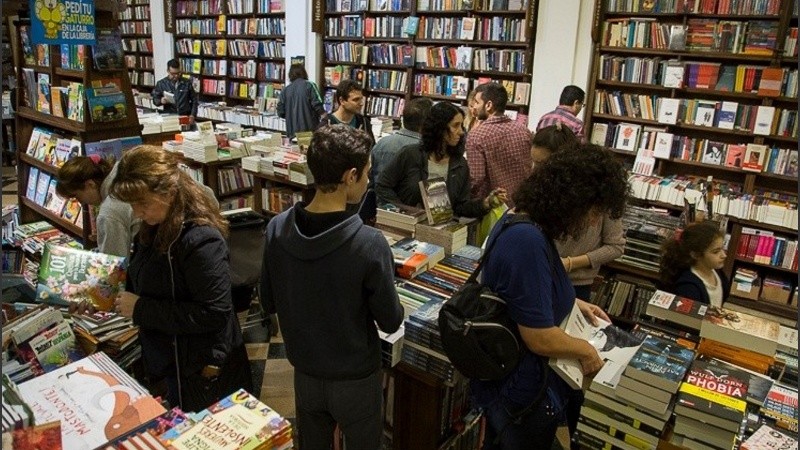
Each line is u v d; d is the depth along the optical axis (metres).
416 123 2.82
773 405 1.51
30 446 0.99
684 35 4.43
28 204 3.93
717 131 4.45
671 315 1.87
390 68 6.63
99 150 3.12
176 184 1.60
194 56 8.99
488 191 3.24
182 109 7.50
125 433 1.19
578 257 2.32
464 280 2.16
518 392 1.50
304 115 5.85
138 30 9.81
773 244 4.24
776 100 4.28
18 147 3.93
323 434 1.74
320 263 1.45
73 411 1.24
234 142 4.77
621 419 1.51
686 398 1.42
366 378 1.60
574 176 1.37
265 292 1.65
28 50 3.75
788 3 4.01
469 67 5.76
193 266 1.63
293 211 1.52
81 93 3.12
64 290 2.06
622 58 4.80
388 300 1.52
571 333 1.55
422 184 2.47
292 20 7.23
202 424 1.26
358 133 1.48
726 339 1.73
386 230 2.58
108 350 2.05
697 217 3.18
